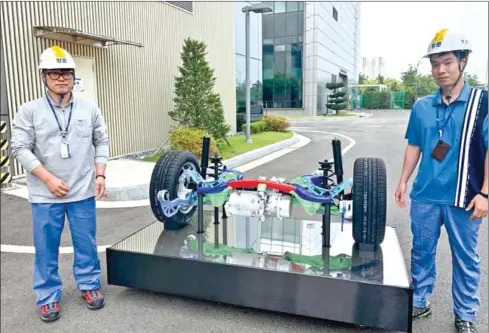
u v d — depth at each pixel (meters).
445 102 2.79
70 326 3.04
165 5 12.05
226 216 4.27
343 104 41.12
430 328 3.01
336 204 3.52
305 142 15.90
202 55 11.57
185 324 3.05
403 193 3.13
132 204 6.64
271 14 38.44
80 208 3.19
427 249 3.03
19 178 7.94
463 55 2.65
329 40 41.97
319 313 2.86
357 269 2.96
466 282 2.90
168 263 3.23
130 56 10.75
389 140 16.28
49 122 2.97
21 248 4.62
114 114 10.33
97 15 9.65
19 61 7.88
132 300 3.40
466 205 2.76
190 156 3.98
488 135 2.65
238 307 3.27
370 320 2.76
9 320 3.11
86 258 3.30
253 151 11.77
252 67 18.59
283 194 3.49
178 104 11.87
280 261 3.13
